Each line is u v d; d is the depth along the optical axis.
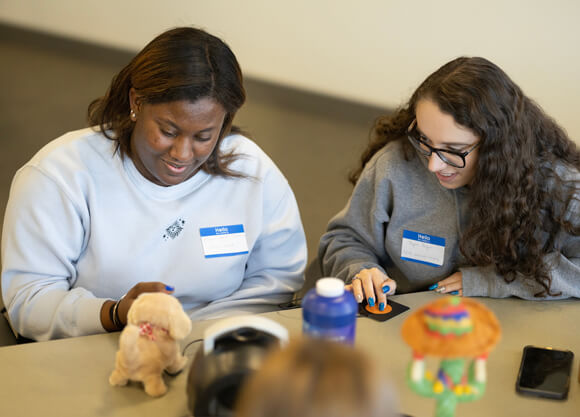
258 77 5.80
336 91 5.62
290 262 1.88
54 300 1.53
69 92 5.03
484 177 1.61
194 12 5.84
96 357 1.31
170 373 1.26
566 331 1.49
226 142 1.76
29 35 6.18
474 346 0.89
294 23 5.57
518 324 1.51
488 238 1.66
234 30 5.77
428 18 5.11
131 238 1.63
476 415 1.19
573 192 1.66
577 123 4.77
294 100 5.48
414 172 1.84
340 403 0.52
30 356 1.30
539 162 1.66
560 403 1.23
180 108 1.39
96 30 6.16
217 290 1.76
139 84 1.42
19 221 1.57
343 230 2.00
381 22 5.29
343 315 1.06
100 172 1.60
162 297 1.21
